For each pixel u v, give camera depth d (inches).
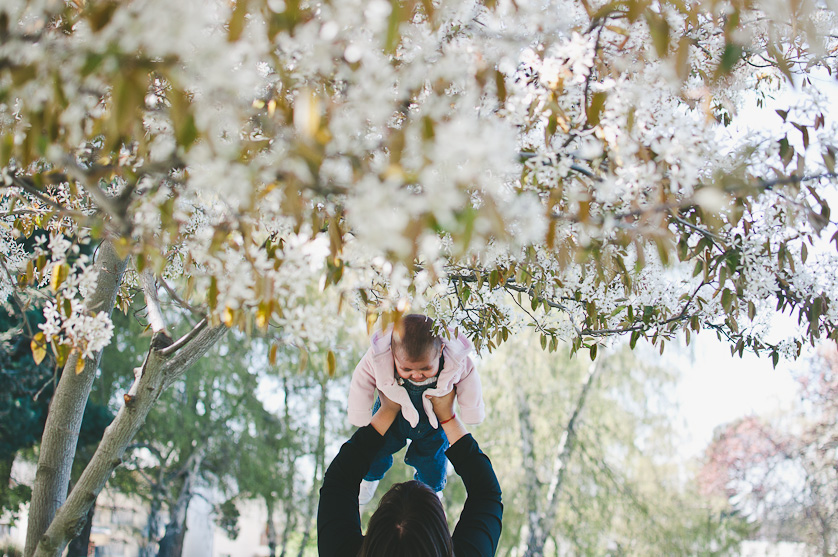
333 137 45.7
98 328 63.5
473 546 75.7
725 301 73.0
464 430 91.4
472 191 53.4
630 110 55.2
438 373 90.3
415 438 111.0
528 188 56.9
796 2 57.0
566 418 494.0
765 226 68.1
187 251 68.4
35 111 45.2
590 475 478.0
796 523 596.7
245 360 495.5
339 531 77.2
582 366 492.1
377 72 47.3
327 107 47.6
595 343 93.4
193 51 42.4
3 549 396.5
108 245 102.8
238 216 52.0
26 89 44.8
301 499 495.2
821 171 63.1
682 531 466.3
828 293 75.8
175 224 57.2
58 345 63.4
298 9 44.6
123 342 439.8
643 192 61.9
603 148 57.7
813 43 58.6
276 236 65.7
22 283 93.8
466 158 39.8
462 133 38.2
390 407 91.0
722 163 61.5
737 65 77.7
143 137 52.7
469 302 93.4
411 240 39.1
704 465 657.0
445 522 72.4
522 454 486.0
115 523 471.5
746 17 66.5
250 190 44.3
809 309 77.5
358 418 103.0
